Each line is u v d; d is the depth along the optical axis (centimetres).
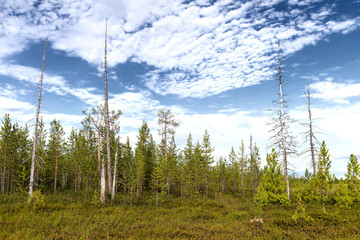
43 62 2044
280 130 2308
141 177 2886
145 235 1212
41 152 3409
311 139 2328
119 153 3450
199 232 1295
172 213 2008
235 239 1159
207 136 3550
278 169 2228
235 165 4378
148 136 4275
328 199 2180
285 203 2098
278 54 2419
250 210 2017
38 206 1725
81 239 1053
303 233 1234
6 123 2958
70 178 4278
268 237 1185
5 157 2908
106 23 2483
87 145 3784
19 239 1013
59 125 3347
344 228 1305
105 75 2397
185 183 3484
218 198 3319
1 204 1833
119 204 2194
